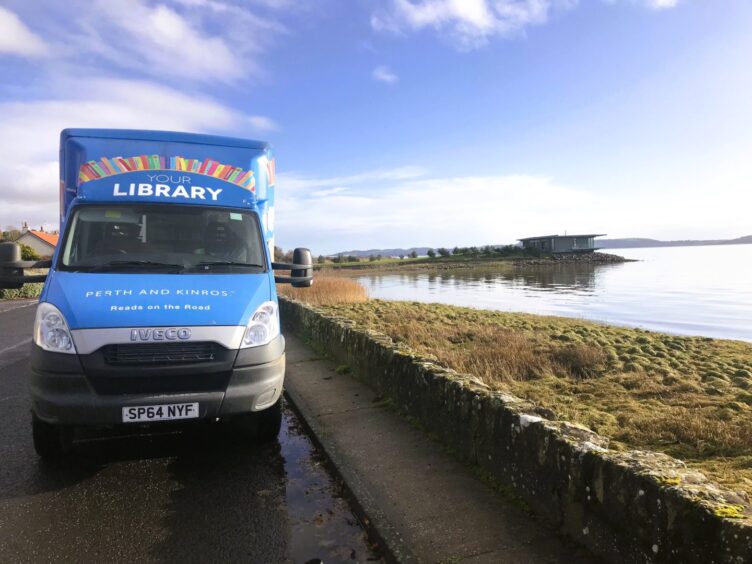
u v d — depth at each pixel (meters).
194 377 4.06
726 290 36.97
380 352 6.38
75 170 5.41
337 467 4.23
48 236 67.69
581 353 9.06
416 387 5.25
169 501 3.86
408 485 3.85
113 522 3.54
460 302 29.38
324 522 3.56
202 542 3.29
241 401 4.16
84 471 4.38
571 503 3.02
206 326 4.11
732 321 20.67
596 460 2.85
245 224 5.47
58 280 4.37
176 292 4.35
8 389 7.12
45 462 4.54
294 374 7.69
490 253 115.00
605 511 2.76
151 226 5.16
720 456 4.46
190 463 4.58
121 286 4.31
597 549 2.81
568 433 3.26
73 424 3.91
